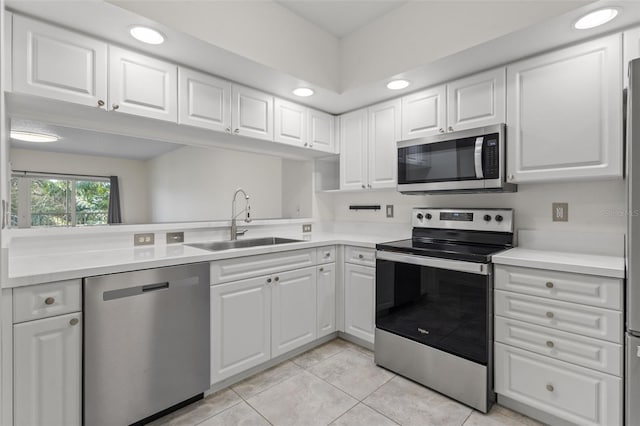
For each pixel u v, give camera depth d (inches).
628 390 51.4
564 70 68.7
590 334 57.7
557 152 69.5
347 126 114.6
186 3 64.9
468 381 70.0
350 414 67.1
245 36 74.7
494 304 69.3
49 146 69.6
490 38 67.6
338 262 102.7
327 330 99.3
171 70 75.7
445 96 88.5
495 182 76.2
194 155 93.6
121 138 80.0
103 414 56.7
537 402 63.9
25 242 65.9
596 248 72.5
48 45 59.3
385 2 82.7
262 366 84.7
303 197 124.9
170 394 65.4
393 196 113.3
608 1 54.7
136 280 60.3
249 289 79.1
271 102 97.1
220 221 98.3
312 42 90.4
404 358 81.6
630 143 49.1
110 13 57.5
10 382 47.8
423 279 78.4
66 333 52.8
